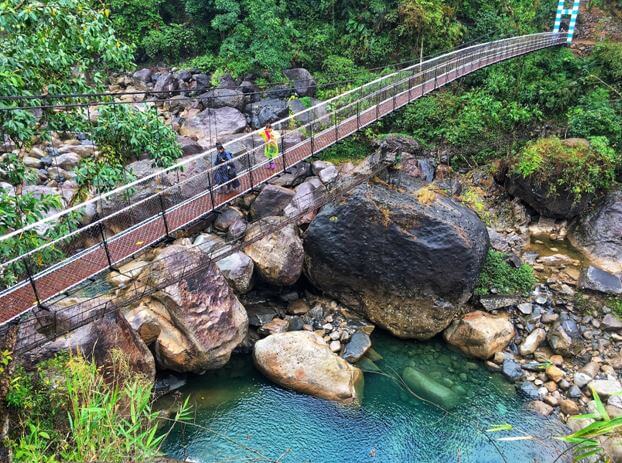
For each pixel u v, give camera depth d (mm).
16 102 6816
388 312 11656
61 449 5348
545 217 15828
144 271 9891
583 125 17203
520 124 18969
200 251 10336
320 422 9047
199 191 13430
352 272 11711
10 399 6043
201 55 23859
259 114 19000
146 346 8977
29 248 7480
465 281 11008
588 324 11570
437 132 18875
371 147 18594
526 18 23609
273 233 11883
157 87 21219
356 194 11609
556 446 8508
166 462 4156
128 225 12047
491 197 16688
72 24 7484
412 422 9156
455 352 11156
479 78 20609
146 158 14906
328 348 10109
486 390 9977
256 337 11062
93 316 8008
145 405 5234
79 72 8867
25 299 7195
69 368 6570
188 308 9391
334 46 22203
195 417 8961
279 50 20484
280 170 11633
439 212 11492
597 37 23516
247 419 9016
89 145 16078
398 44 21672
